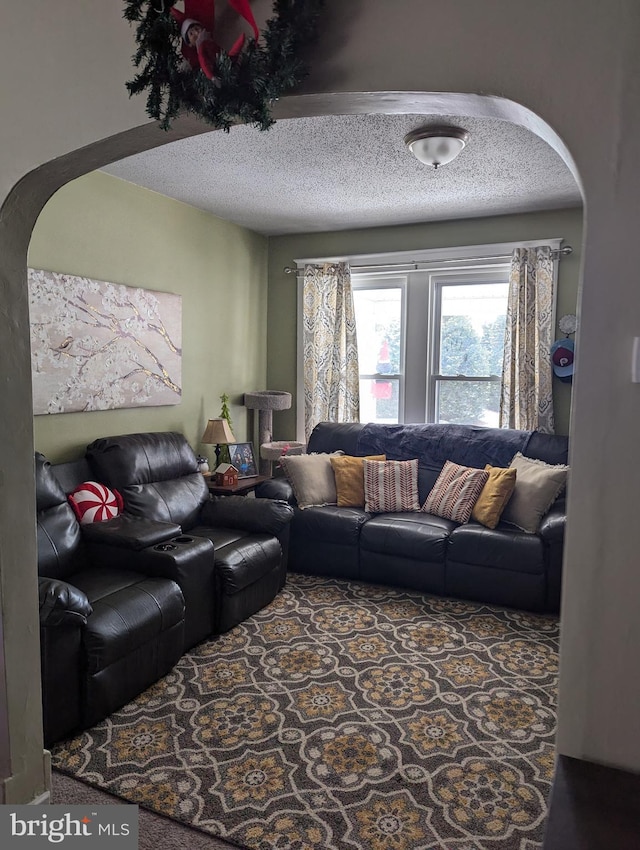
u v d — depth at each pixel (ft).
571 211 14.16
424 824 6.10
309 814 6.23
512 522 12.18
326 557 12.98
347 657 9.52
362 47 4.27
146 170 11.68
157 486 11.73
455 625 10.73
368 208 14.34
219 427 14.32
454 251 15.26
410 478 13.78
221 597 10.19
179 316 14.02
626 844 3.36
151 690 8.55
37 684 6.24
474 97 4.09
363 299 16.75
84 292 11.38
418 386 16.15
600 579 3.98
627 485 3.86
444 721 7.85
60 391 11.00
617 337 3.79
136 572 9.37
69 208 11.10
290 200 13.73
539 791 6.57
